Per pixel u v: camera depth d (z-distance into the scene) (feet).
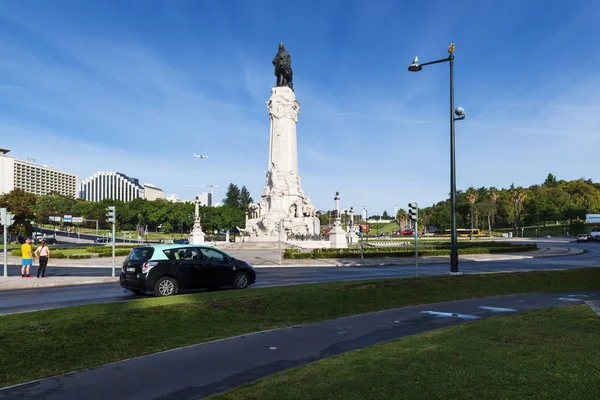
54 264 137.80
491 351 30.96
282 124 235.20
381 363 28.76
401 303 56.13
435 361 28.81
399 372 26.73
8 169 614.34
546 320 41.52
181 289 62.85
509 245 208.85
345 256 153.28
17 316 40.55
